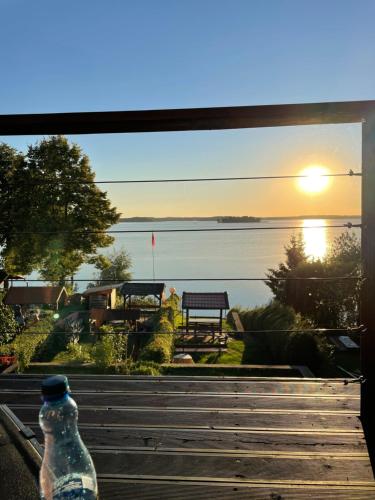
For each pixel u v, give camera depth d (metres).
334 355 9.56
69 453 0.94
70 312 20.02
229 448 2.07
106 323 17.28
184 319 18.83
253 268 56.31
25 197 18.58
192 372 8.37
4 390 2.79
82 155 19.69
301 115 1.95
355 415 2.36
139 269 57.91
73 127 2.08
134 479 1.86
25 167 19.36
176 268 58.44
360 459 1.98
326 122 2.02
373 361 2.12
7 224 18.52
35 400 2.64
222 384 2.81
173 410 2.45
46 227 18.09
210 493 1.77
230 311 18.78
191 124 2.04
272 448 2.06
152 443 2.12
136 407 2.49
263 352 11.69
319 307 11.48
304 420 2.31
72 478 0.94
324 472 1.89
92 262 21.70
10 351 9.33
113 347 9.52
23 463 1.11
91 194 19.64
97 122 2.02
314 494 1.76
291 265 14.90
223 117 1.97
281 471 1.90
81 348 11.53
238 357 11.38
